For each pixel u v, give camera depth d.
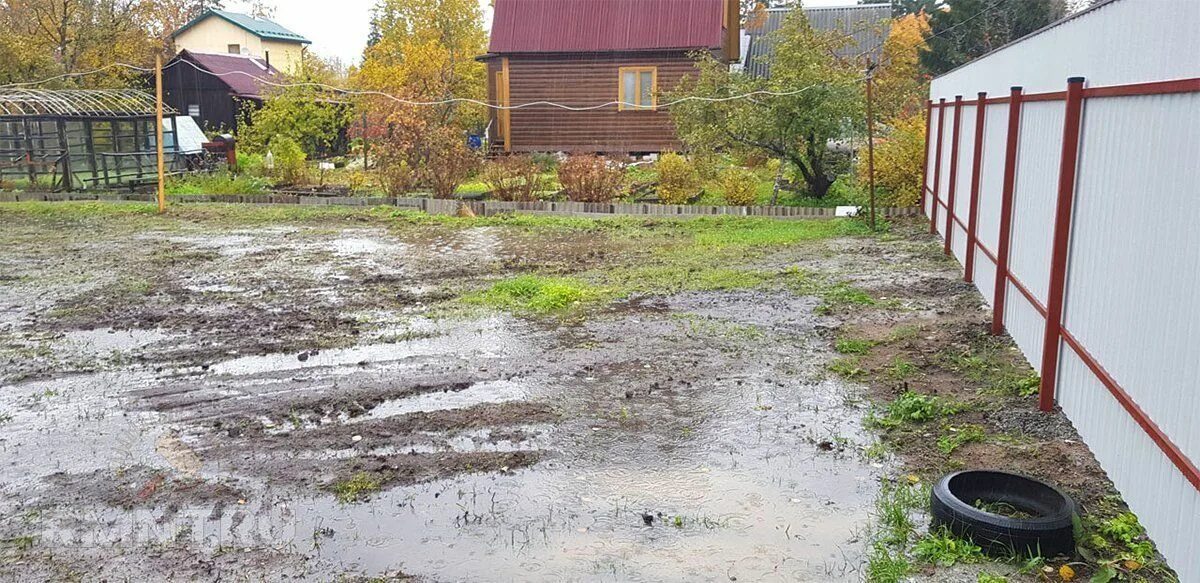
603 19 25.11
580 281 10.43
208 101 33.62
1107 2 4.75
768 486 4.88
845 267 10.99
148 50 33.69
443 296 9.74
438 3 39.19
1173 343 3.63
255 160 25.75
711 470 5.11
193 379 6.90
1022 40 7.28
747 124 16.02
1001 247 7.39
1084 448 5.09
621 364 7.15
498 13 25.58
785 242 13.03
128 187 20.61
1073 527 4.00
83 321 8.76
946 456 5.15
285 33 48.94
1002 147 7.97
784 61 16.19
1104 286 4.62
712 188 17.98
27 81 26.78
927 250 11.98
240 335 8.18
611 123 25.25
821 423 5.78
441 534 4.41
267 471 5.19
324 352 7.60
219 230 15.16
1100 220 4.73
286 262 12.02
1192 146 3.50
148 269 11.51
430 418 6.00
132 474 5.18
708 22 24.62
